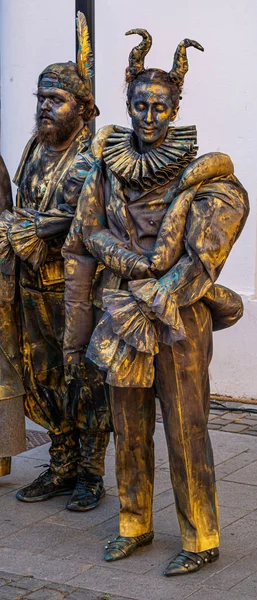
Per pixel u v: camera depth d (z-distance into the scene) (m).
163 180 4.25
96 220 4.45
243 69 6.82
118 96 7.32
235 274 7.03
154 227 4.28
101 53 7.32
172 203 4.22
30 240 4.93
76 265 4.54
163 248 4.20
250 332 7.02
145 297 4.12
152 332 4.20
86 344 4.63
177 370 4.30
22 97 7.73
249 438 6.36
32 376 5.34
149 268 4.20
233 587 4.29
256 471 5.74
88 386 5.09
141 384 4.27
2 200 5.25
